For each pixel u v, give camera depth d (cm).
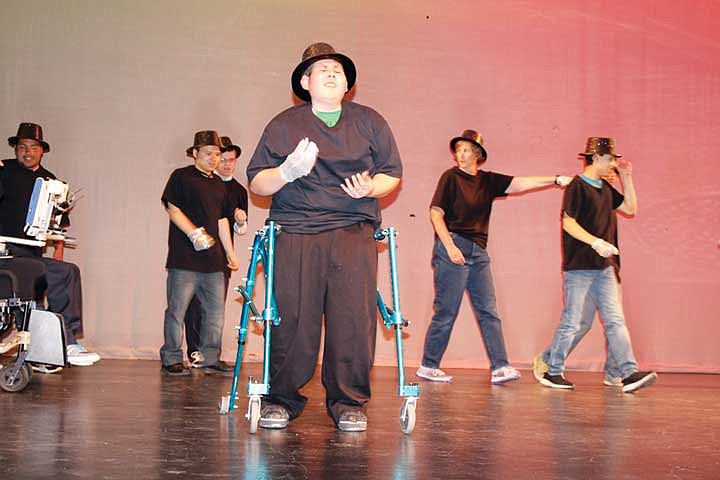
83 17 699
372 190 301
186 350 674
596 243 524
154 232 692
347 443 281
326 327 314
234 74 703
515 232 709
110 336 682
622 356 521
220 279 577
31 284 420
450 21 715
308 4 708
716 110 727
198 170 586
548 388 526
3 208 557
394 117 706
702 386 572
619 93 723
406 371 631
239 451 261
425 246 698
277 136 314
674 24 730
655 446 296
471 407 407
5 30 695
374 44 709
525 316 705
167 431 297
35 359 414
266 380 298
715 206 722
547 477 234
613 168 562
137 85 698
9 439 272
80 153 691
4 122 689
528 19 721
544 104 718
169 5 703
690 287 716
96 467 231
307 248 308
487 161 712
